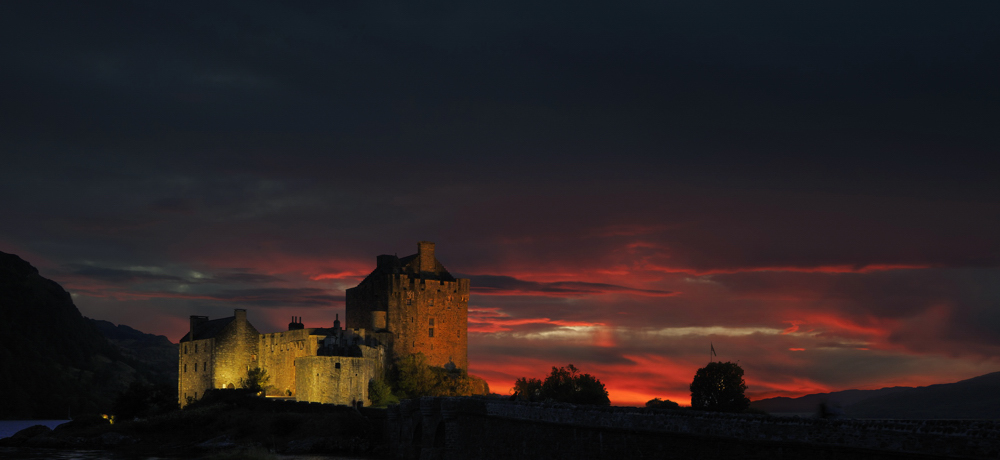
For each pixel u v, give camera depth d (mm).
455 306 183500
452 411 79812
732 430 44156
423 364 164625
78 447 129375
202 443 122250
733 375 135125
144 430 135375
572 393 147500
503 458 68000
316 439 115750
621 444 51812
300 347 157000
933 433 35094
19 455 118375
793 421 41188
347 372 141125
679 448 47250
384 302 178625
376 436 117188
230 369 163500
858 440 38062
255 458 105750
